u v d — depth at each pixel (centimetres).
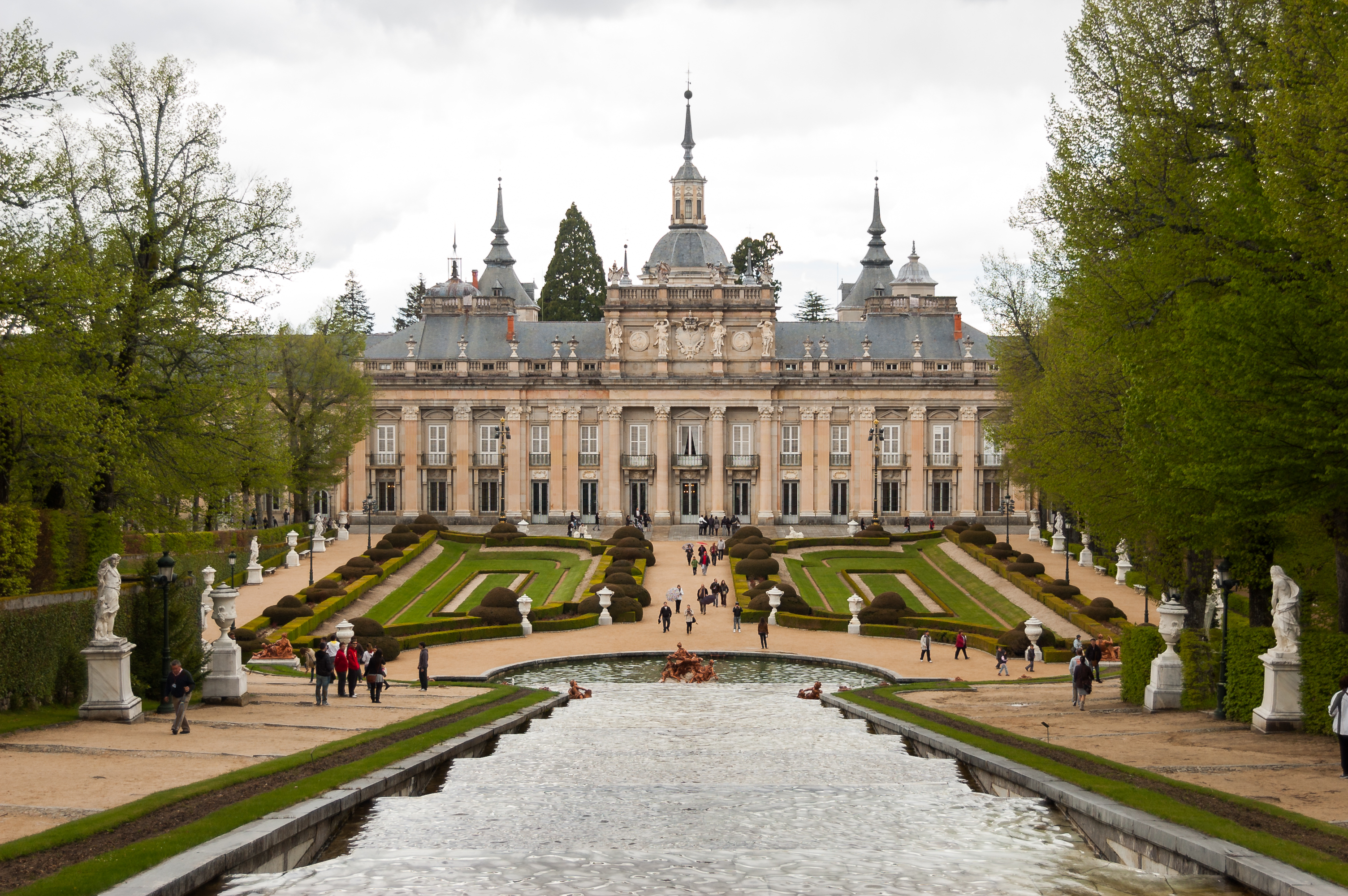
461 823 2234
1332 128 2667
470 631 6531
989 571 8506
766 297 11656
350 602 7125
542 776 2805
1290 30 3055
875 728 3778
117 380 4609
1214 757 2803
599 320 15662
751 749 3266
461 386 11681
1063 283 4675
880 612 6919
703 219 12862
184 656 3878
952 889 1789
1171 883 1848
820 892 1750
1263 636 3391
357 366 11694
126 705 3394
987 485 11731
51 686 3534
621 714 4181
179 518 5519
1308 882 1716
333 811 2252
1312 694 3133
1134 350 3706
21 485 4584
